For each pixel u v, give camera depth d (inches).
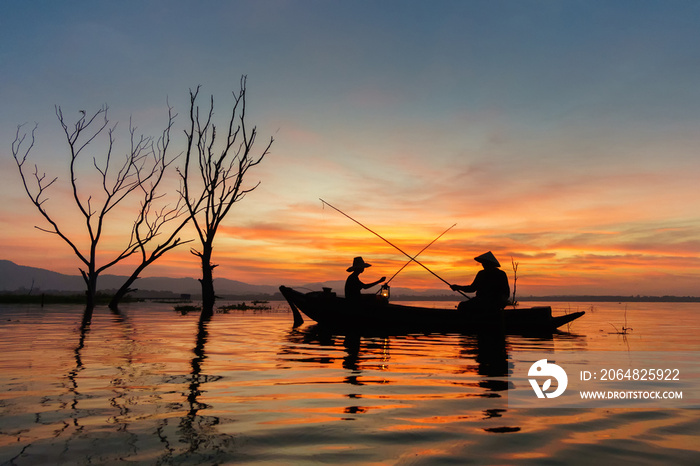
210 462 86.0
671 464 86.6
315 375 181.5
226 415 119.5
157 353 241.3
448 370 196.9
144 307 926.4
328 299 440.1
